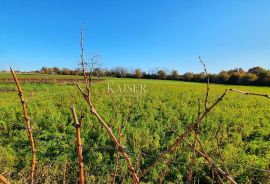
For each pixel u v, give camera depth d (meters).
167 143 13.00
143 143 11.97
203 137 13.38
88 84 1.30
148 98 31.31
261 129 16.44
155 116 20.64
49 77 91.44
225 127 16.66
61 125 15.47
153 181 9.52
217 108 23.50
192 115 20.11
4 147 12.11
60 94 34.97
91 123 15.59
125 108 19.89
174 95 36.38
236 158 10.38
